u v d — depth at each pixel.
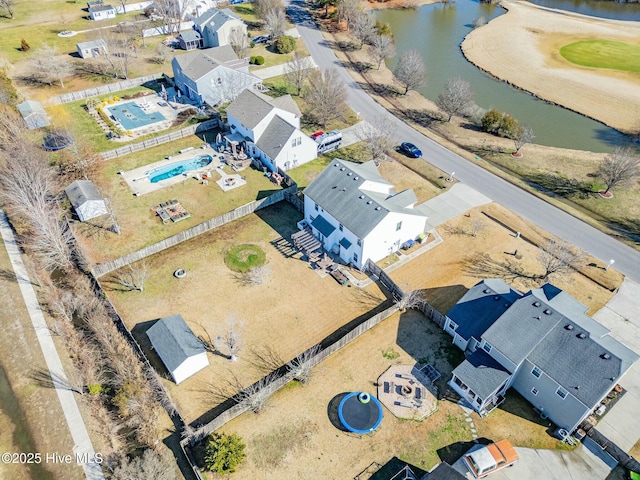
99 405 37.41
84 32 106.94
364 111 78.69
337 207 49.72
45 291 46.91
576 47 103.44
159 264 50.00
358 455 34.62
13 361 40.62
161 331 40.47
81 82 85.88
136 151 67.69
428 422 36.62
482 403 36.44
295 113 68.81
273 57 97.50
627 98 82.62
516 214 56.81
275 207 57.94
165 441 34.94
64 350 41.47
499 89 89.06
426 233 53.88
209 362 40.62
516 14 124.06
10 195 50.00
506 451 33.53
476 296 41.94
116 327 42.31
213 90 77.56
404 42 109.06
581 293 46.78
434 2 135.00
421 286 47.66
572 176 63.38
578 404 33.81
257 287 47.56
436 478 31.23
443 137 72.69
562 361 35.16
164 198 58.69
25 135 64.19
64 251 49.03
